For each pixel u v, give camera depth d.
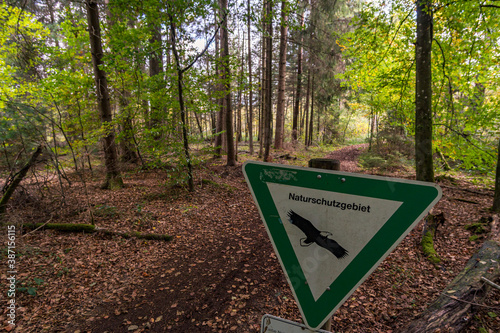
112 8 6.57
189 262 4.58
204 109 8.41
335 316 3.22
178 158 7.70
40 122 5.79
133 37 6.57
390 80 7.00
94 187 8.21
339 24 16.39
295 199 1.11
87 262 4.32
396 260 4.40
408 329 2.78
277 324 1.14
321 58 16.58
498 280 3.33
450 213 6.26
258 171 1.16
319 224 1.08
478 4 4.92
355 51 7.00
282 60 17.23
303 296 1.11
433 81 6.32
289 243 1.13
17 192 5.85
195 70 7.56
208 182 9.34
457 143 6.52
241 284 3.98
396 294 3.54
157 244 5.14
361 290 3.71
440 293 3.26
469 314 2.87
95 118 9.28
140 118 8.21
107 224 5.70
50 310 3.26
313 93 20.72
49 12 12.81
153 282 3.99
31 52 6.86
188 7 6.33
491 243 4.16
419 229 5.45
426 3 4.58
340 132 24.52
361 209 1.01
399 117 7.43
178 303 3.55
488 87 6.68
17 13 6.80
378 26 6.07
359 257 1.03
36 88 7.59
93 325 3.12
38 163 5.82
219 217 6.66
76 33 8.18
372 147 15.34
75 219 5.82
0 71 7.05
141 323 3.19
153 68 12.02
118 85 8.38
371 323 3.06
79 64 9.40
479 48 5.58
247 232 5.84
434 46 5.98
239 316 3.33
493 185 8.42
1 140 5.44
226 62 7.76
